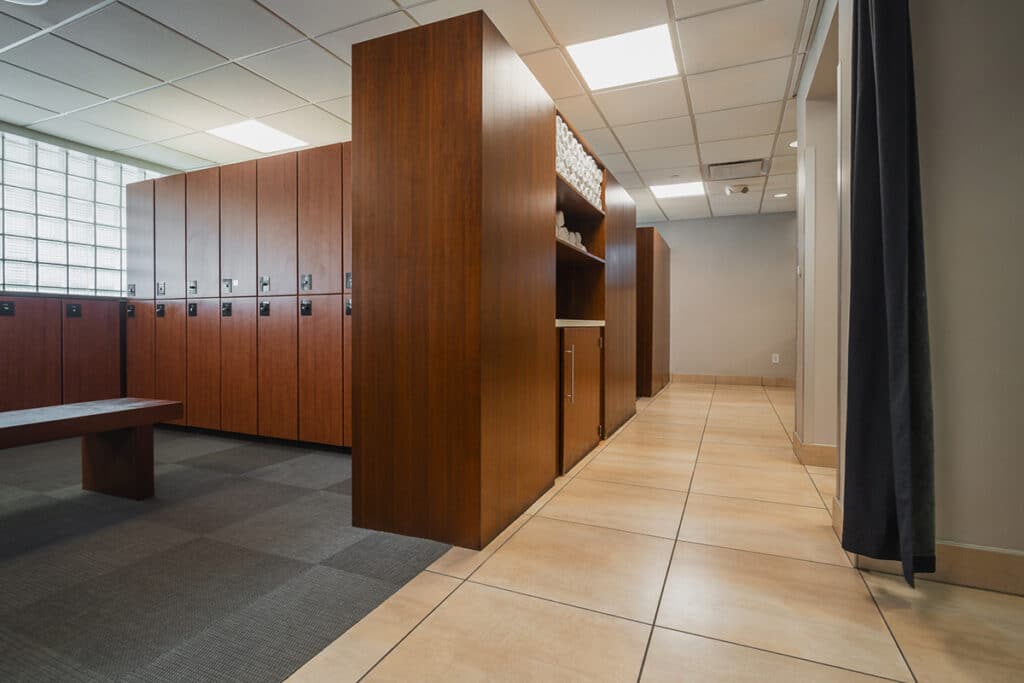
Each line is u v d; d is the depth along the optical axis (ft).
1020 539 5.91
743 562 6.68
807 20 10.64
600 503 8.83
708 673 4.53
